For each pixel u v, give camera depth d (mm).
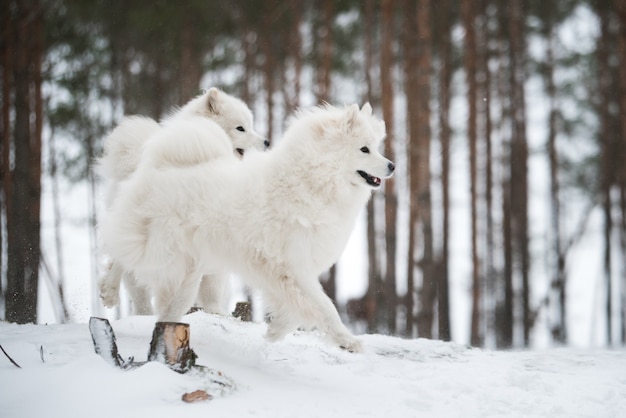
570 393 8234
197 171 8719
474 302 25234
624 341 29094
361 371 8820
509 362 9961
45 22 24922
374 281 24281
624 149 28000
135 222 8688
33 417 6355
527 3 27625
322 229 8539
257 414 6676
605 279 29781
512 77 27016
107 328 7523
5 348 8156
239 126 13469
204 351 8570
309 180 8508
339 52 26891
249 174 8625
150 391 6754
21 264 20172
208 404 6730
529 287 29016
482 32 26500
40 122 22625
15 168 20734
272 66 26359
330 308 8344
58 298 22469
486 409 7523
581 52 29344
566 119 30703
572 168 32312
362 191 9023
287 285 8461
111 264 10414
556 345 29531
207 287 10938
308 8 26875
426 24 23891
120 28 26609
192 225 8547
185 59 26797
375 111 25703
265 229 8391
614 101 29734
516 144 27359
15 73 21406
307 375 8375
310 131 8641
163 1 26266
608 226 29484
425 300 23531
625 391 8352
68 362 7699
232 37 27750
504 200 26969
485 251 27656
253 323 10742
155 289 9234
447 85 25547
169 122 10695
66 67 26094
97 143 27312
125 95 27625
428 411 7391
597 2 28625
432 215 25266
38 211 21719
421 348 10664
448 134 25500
